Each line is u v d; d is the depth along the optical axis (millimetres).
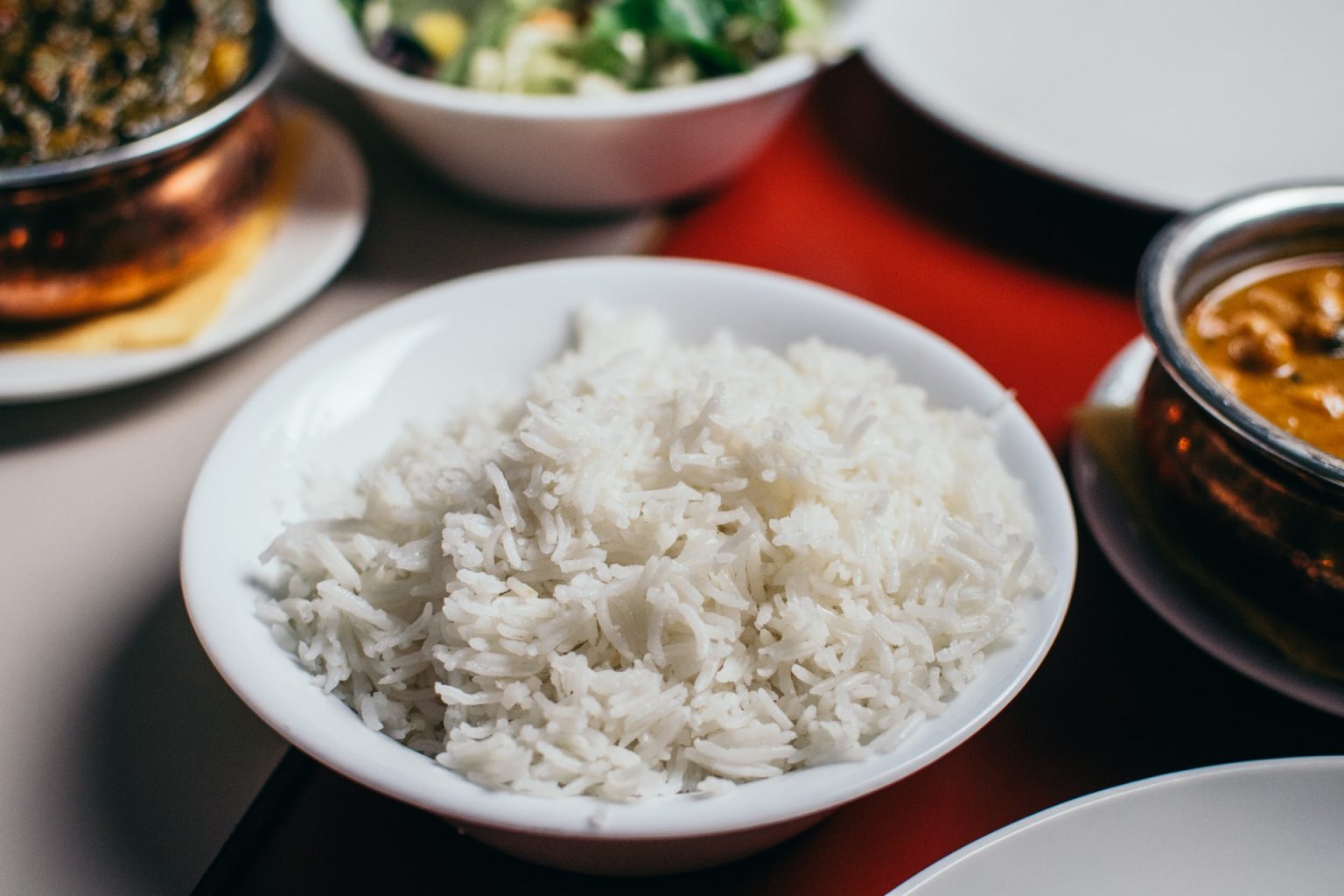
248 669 315
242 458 352
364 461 373
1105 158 499
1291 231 400
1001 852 309
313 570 343
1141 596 361
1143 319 360
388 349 383
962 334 447
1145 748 348
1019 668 317
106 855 331
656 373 373
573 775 313
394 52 505
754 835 308
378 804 342
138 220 421
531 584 335
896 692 322
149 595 379
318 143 507
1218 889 308
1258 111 521
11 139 423
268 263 458
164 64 447
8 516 397
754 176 516
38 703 356
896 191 506
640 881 330
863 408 354
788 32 493
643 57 505
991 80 542
